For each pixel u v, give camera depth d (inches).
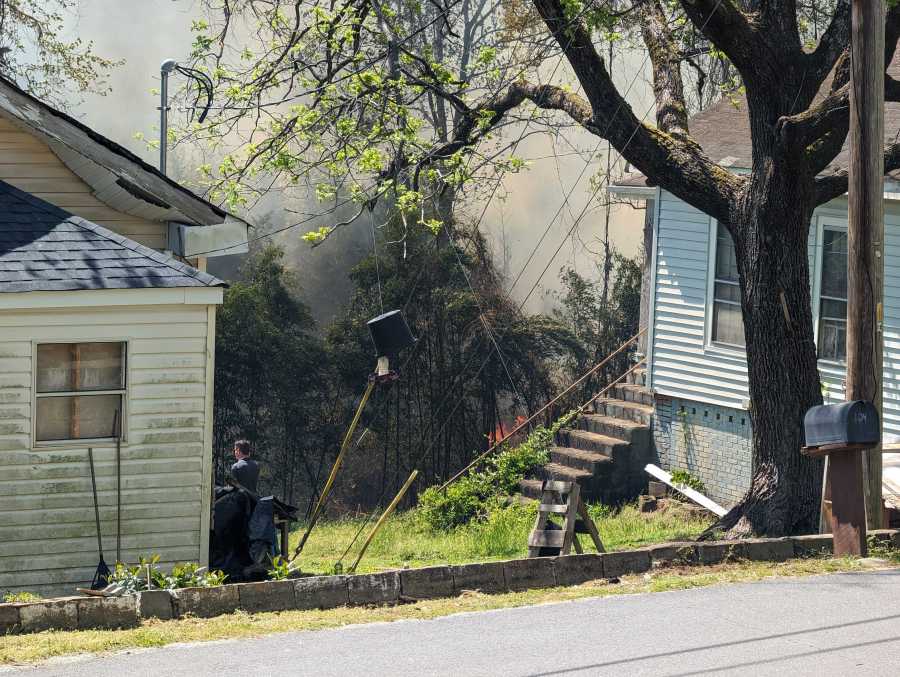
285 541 617.3
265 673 343.6
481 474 970.7
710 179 669.9
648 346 965.8
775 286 657.6
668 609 426.0
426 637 387.9
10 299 542.0
